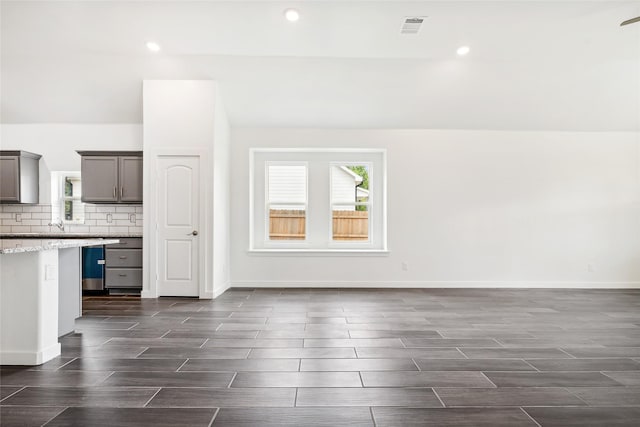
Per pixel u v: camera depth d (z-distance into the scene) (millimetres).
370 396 2457
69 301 3850
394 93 6062
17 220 6555
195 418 2176
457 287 6605
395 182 6648
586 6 4473
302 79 5812
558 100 6176
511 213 6652
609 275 6637
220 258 6031
